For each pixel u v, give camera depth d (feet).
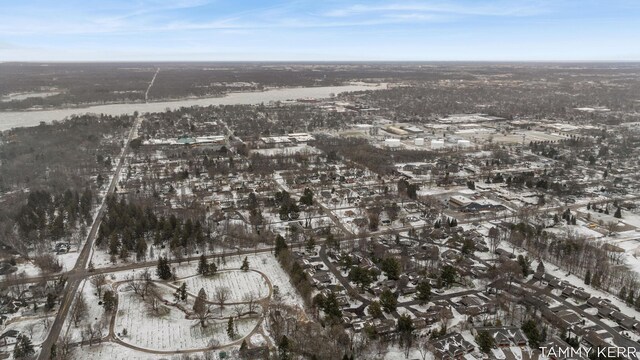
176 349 424.05
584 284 545.85
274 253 622.54
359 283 528.63
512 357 413.39
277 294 515.50
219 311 483.51
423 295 499.92
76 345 426.10
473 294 522.88
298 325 445.78
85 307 482.28
